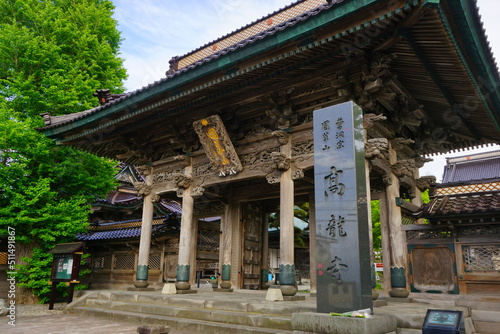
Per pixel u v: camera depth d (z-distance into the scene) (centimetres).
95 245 2209
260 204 1808
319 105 1147
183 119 1414
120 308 1191
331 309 709
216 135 1286
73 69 1891
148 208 1584
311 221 1484
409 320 732
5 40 1720
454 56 921
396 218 1179
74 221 1677
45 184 1606
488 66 984
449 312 631
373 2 773
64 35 1992
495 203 1028
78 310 1262
